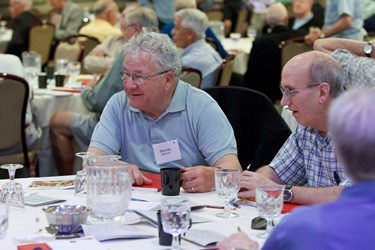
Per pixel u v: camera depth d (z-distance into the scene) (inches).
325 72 138.9
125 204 123.3
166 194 141.9
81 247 107.0
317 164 149.4
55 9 552.7
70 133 268.7
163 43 156.9
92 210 122.7
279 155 156.9
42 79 288.5
